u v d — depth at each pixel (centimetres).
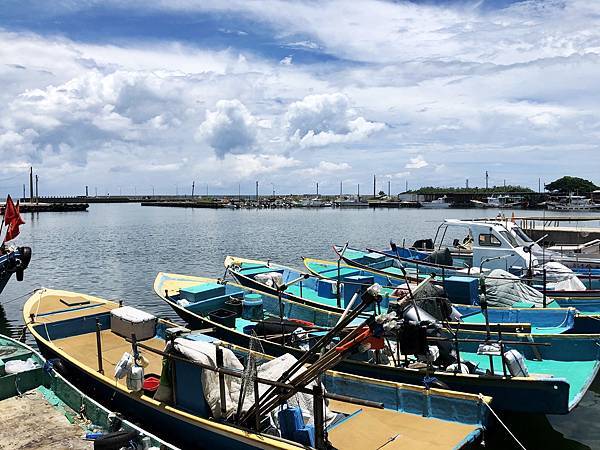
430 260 1928
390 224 7200
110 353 1146
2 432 806
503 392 875
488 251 1845
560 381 829
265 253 3925
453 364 963
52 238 5138
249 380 709
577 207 7188
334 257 3703
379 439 735
